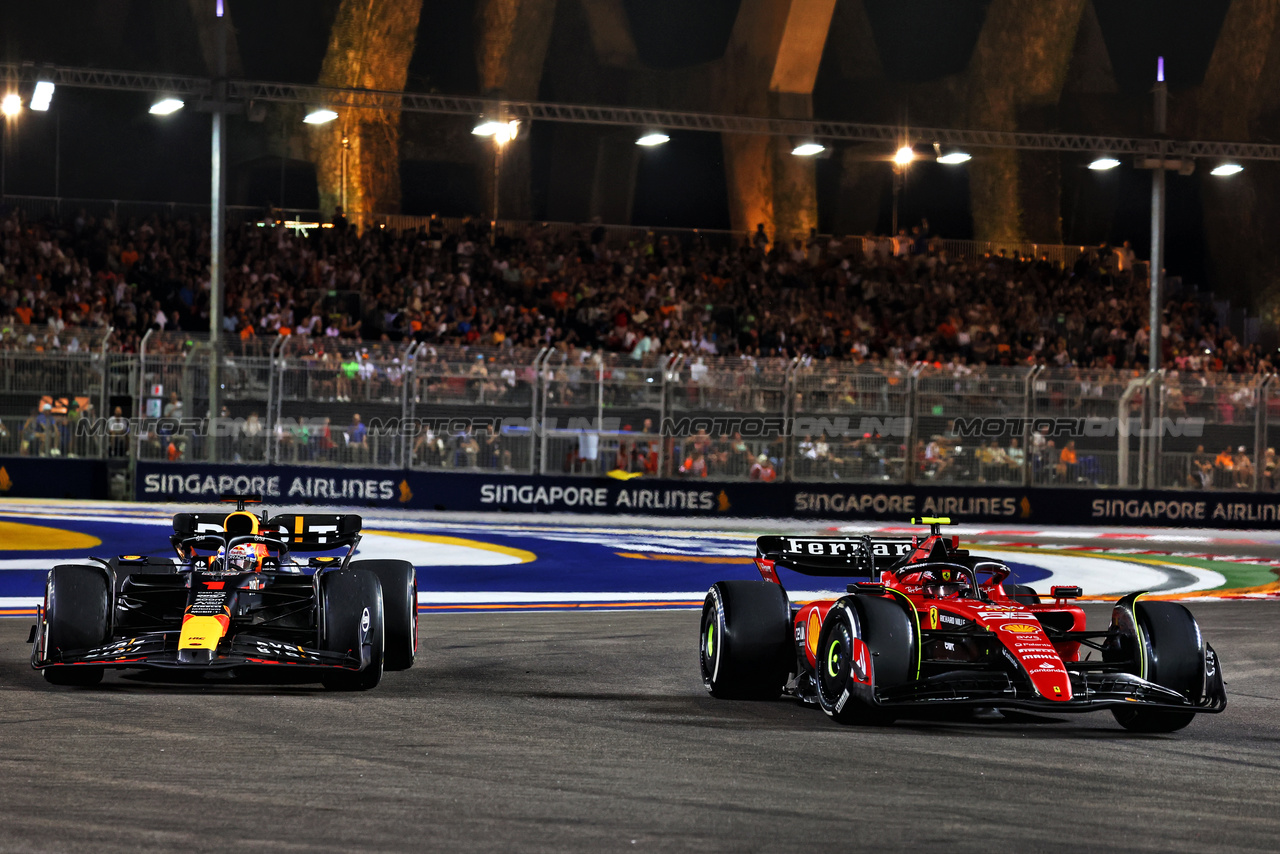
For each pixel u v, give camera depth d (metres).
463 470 74.81
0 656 29.20
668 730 22.23
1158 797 17.94
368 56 121.69
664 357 76.62
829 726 22.81
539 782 18.06
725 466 76.44
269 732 21.23
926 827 15.93
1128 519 78.81
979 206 139.75
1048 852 14.93
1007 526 77.50
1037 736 22.38
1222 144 86.50
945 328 105.75
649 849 14.77
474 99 81.44
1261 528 79.81
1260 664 31.78
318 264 97.75
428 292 97.56
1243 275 139.00
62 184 128.00
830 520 76.75
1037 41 134.62
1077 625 25.31
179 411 73.50
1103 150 86.12
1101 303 117.12
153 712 22.78
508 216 132.38
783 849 14.84
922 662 22.91
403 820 15.87
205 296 92.12
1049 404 78.31
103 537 56.81
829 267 113.69
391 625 28.02
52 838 14.85
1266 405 79.94
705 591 46.41
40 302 86.06
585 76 139.00
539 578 48.88
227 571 26.53
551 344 93.69
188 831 15.20
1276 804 17.70
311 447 74.06
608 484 75.56
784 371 76.94
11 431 72.94
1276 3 137.12
